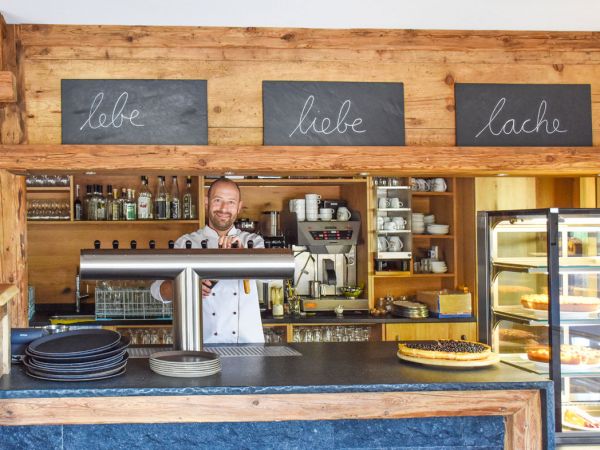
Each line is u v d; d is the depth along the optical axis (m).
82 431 2.80
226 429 2.86
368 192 6.34
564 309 3.78
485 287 4.36
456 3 3.25
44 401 2.70
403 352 3.27
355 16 3.40
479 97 3.69
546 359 3.81
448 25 3.59
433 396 2.88
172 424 2.83
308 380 2.89
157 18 3.37
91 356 2.85
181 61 3.50
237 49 3.53
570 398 3.84
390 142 3.62
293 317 5.96
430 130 3.66
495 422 3.02
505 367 3.23
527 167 3.70
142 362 3.23
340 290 6.56
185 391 2.75
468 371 3.11
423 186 6.53
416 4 3.25
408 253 6.33
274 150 3.50
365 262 6.38
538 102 3.73
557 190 6.59
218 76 3.52
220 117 3.52
